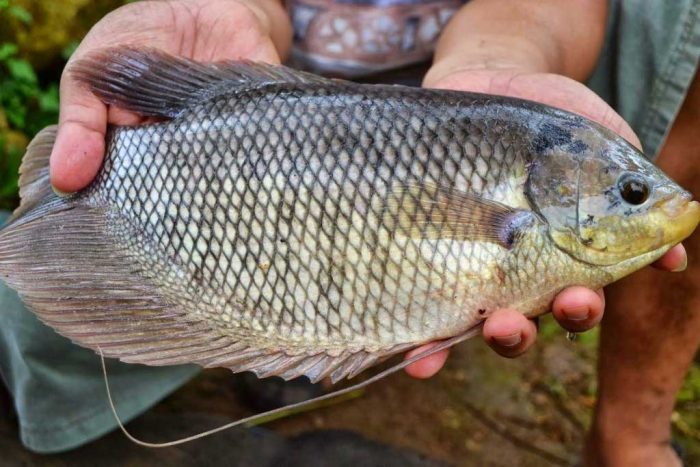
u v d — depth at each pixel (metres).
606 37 0.76
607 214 0.56
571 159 0.56
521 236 0.55
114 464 0.75
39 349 0.71
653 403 0.75
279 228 0.55
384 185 0.54
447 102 0.56
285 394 0.86
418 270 0.55
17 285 0.58
